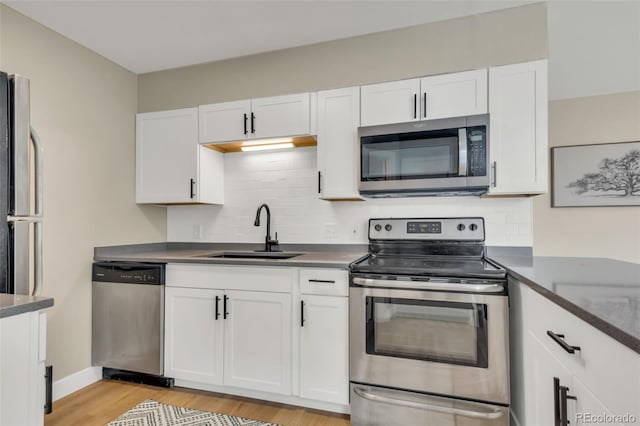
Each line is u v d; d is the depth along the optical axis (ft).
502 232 7.11
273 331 6.54
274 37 7.52
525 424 4.83
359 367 5.88
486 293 5.24
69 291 7.11
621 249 10.48
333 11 6.63
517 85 6.29
